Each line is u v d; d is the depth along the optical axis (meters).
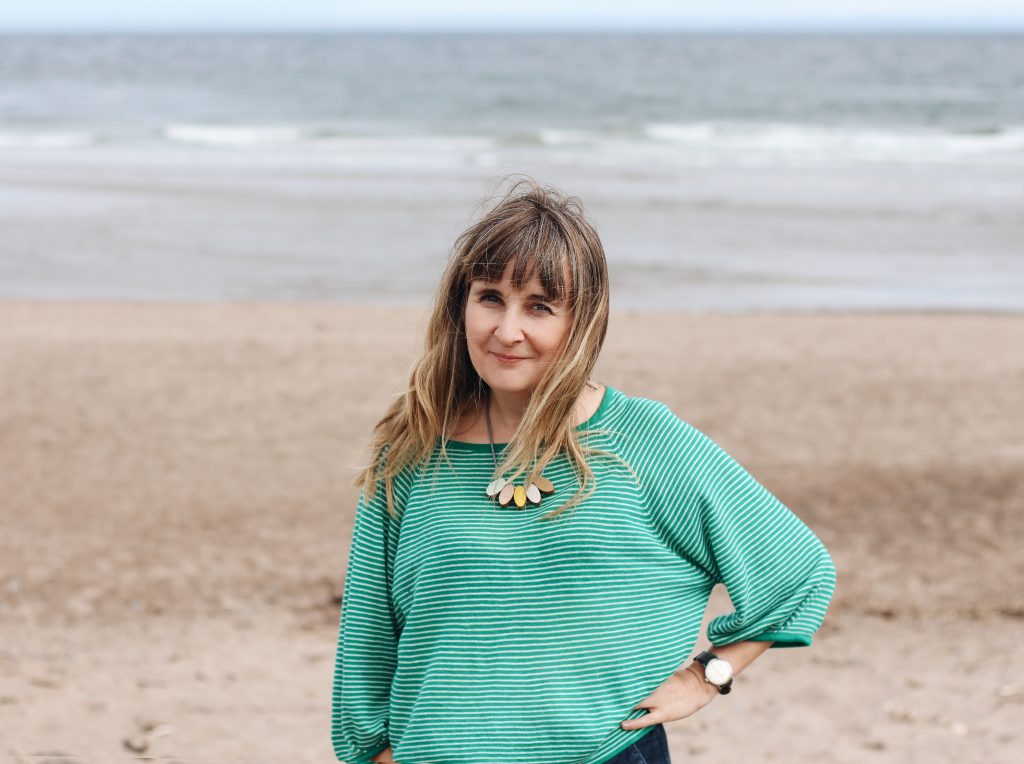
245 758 4.45
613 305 15.95
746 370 12.19
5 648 5.73
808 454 9.38
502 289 2.02
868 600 6.71
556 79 72.38
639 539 1.99
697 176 29.61
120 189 26.08
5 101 56.84
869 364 12.54
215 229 21.39
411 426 2.12
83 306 15.14
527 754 1.99
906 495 8.46
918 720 5.09
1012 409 10.82
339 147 36.31
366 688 2.15
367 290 16.86
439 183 27.36
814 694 5.42
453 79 72.25
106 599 6.55
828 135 41.97
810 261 19.27
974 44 148.88
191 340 13.27
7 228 21.17
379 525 2.16
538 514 2.00
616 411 2.09
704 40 174.12
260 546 7.42
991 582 6.94
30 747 4.45
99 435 9.72
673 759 4.64
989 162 34.12
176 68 88.44
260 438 9.73
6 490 8.34
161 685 5.32
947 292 17.12
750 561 2.04
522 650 1.99
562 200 2.16
